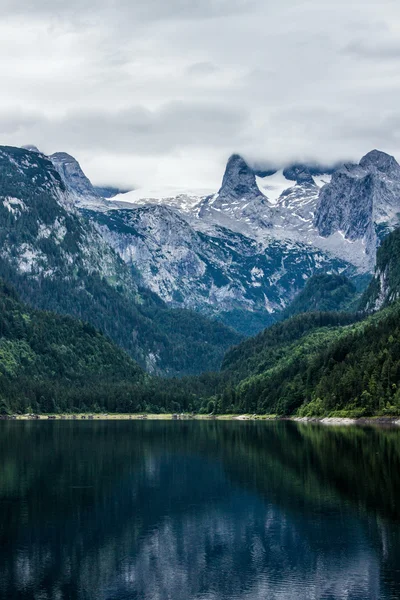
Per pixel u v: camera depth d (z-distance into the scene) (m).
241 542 132.38
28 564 123.12
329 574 116.75
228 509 155.12
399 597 107.50
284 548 128.75
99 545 132.12
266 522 144.62
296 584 113.19
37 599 109.69
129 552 128.50
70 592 111.81
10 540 135.38
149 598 109.62
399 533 135.75
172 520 147.50
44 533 139.25
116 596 110.50
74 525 144.38
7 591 112.75
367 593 109.25
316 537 134.12
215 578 116.12
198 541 133.50
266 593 110.38
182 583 114.44
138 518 149.25
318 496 164.50
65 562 123.69
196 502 162.12
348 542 131.00
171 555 126.50
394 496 162.25
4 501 164.38
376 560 122.19
